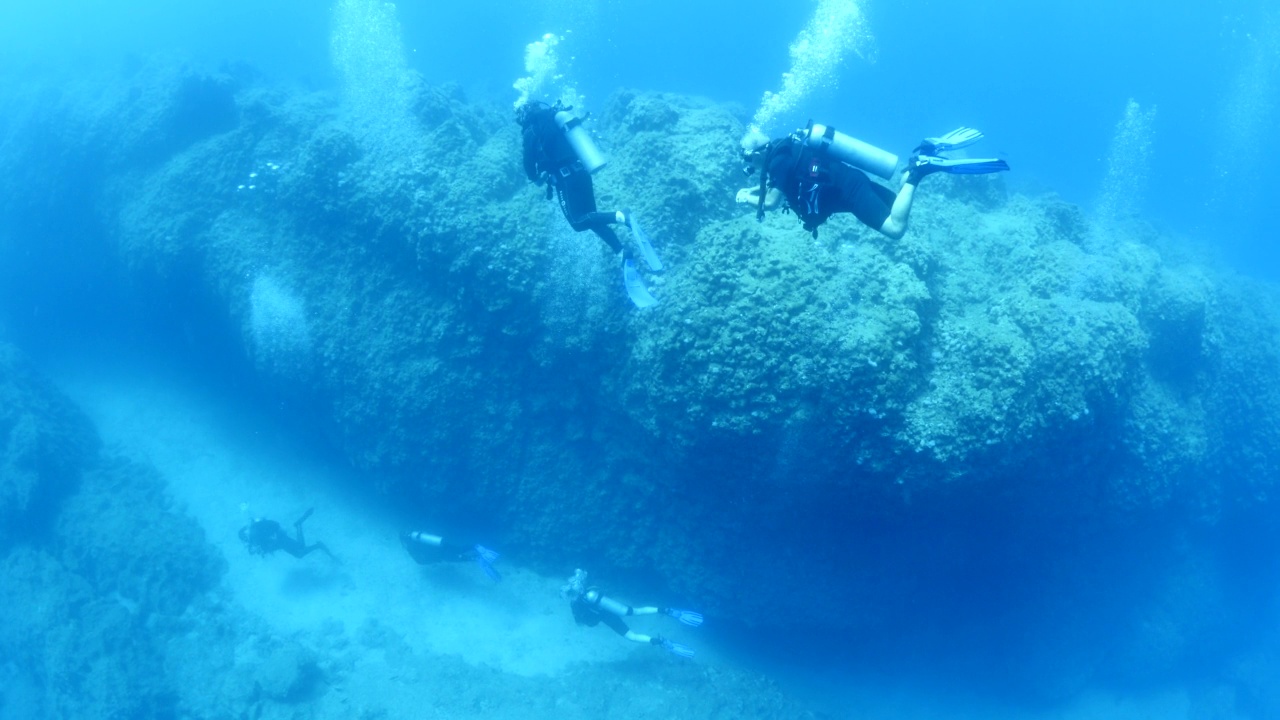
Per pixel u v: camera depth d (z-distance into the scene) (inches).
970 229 330.0
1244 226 2018.9
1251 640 466.3
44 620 383.2
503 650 387.9
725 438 282.4
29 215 534.9
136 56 679.1
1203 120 2519.7
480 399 377.1
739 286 268.1
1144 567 419.8
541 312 340.5
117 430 505.0
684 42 2568.9
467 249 339.3
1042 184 644.7
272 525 406.6
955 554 350.0
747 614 369.1
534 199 345.1
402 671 368.8
